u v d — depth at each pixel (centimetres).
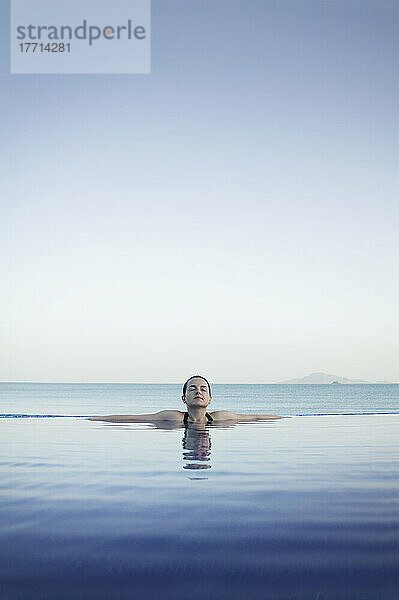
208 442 364
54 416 644
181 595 105
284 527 152
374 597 105
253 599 103
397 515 167
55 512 167
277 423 554
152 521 157
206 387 555
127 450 318
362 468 259
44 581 112
